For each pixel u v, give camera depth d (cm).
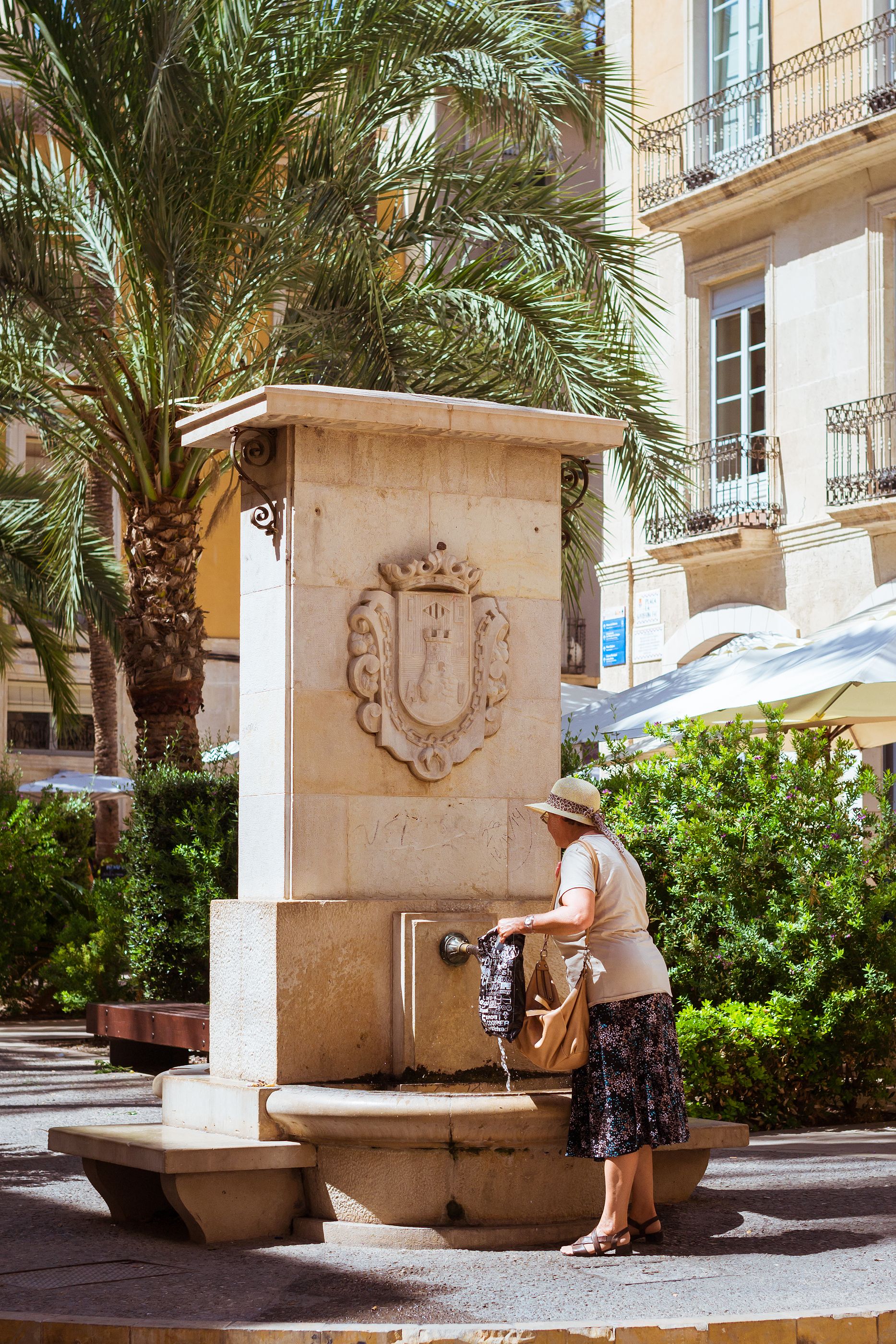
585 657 3153
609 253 1335
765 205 2127
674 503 1358
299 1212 627
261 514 682
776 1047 947
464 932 661
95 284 1411
